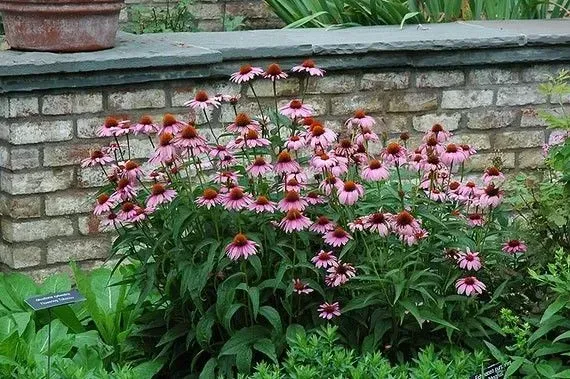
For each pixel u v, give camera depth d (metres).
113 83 4.93
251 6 8.57
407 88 5.52
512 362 3.72
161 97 5.07
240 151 4.40
